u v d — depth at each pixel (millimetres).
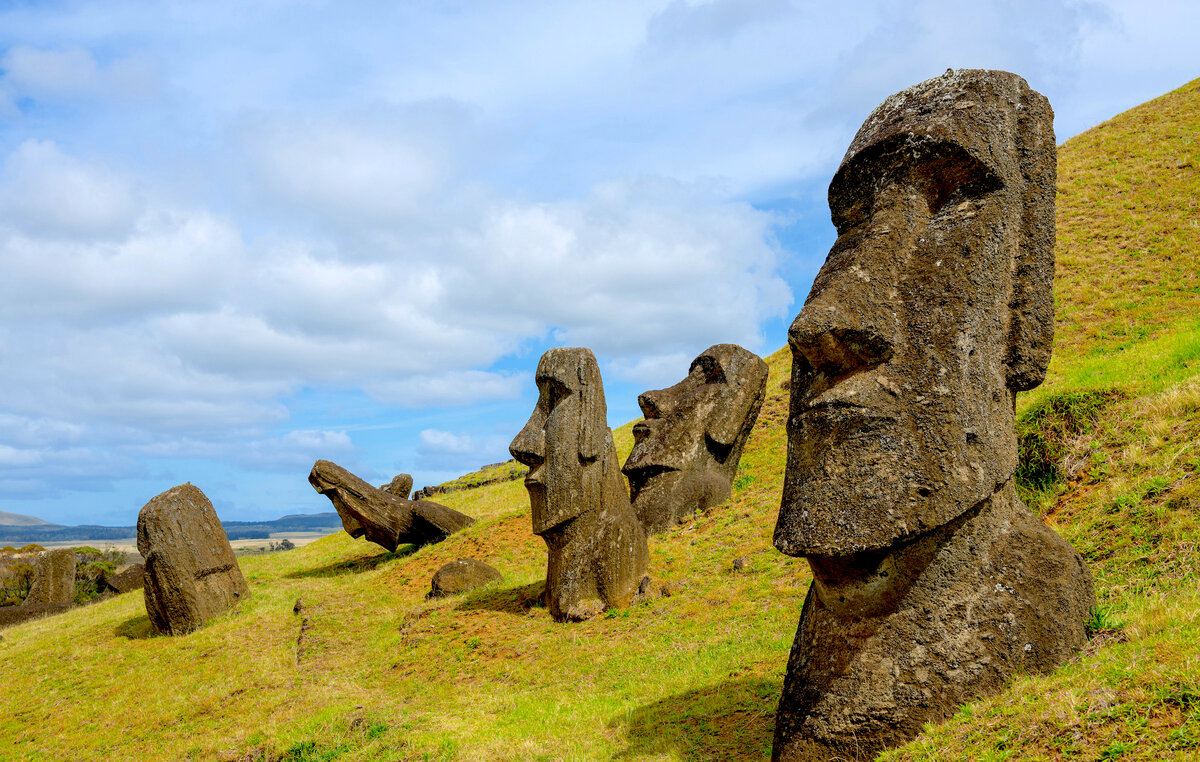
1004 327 6066
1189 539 7559
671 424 17938
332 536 30172
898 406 5715
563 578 13445
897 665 5504
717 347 18812
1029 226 6227
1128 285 21609
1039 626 5551
